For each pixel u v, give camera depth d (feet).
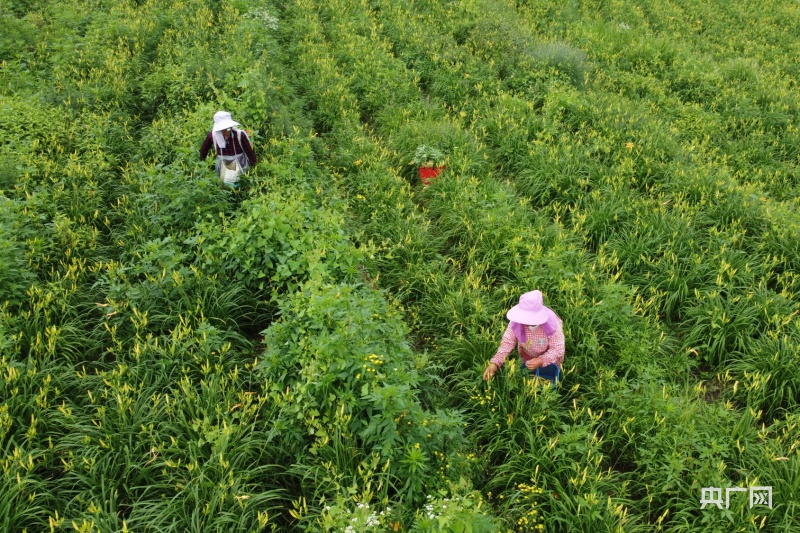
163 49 37.17
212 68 33.17
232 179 23.54
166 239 19.58
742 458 15.02
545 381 16.42
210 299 18.66
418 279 21.57
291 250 19.33
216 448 13.24
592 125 33.24
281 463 14.30
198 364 16.49
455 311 19.70
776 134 36.50
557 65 40.11
